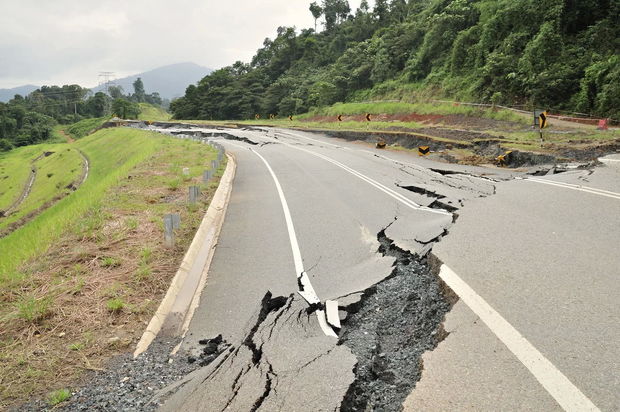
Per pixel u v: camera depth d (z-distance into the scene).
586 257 5.85
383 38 55.06
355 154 22.31
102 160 49.69
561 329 4.20
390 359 4.20
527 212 8.33
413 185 12.54
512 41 32.34
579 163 13.85
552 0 30.47
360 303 5.39
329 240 8.19
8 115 129.50
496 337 4.19
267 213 10.86
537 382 3.50
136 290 6.38
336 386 3.73
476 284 5.36
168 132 51.25
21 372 4.50
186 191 13.27
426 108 36.06
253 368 4.15
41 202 38.66
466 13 42.41
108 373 4.45
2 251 11.02
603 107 23.56
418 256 6.77
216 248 8.40
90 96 184.62
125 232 8.98
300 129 40.41
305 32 96.81
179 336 5.22
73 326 5.38
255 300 5.89
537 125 22.30
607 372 3.53
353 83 54.84
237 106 80.06
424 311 5.03
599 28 27.58
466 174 14.17
